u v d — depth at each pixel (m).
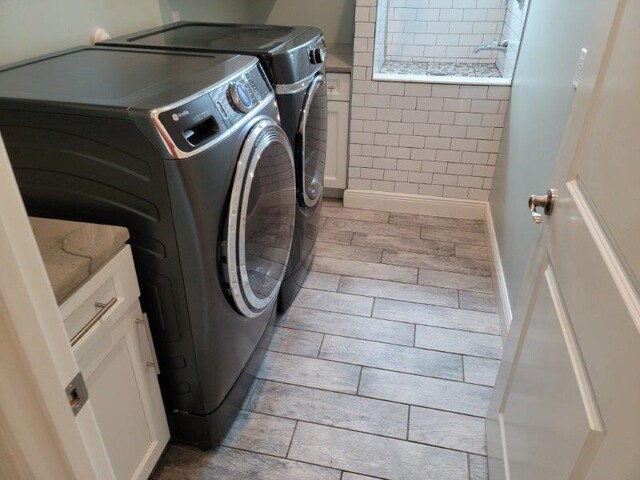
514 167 2.21
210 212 1.15
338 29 3.09
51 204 1.15
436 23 3.01
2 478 0.49
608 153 0.82
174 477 1.46
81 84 1.17
